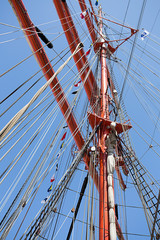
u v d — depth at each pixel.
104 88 13.19
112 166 8.01
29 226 5.57
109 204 6.87
